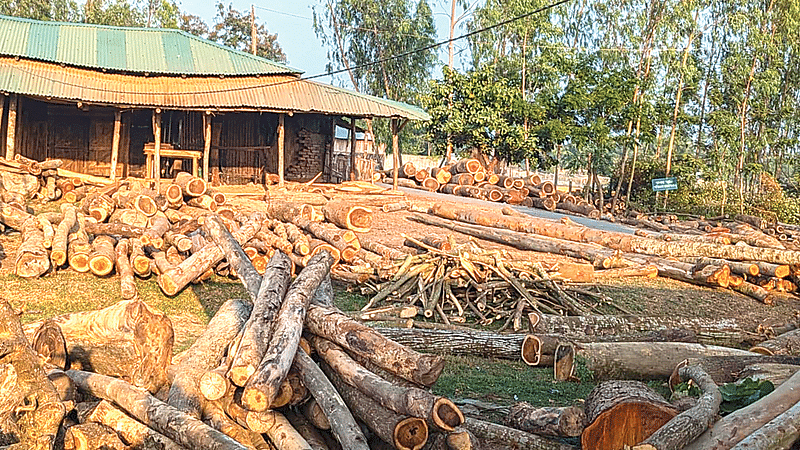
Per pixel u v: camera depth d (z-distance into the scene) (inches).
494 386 360.5
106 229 591.5
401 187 1370.6
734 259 690.2
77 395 263.1
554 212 1213.7
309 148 1175.0
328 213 777.6
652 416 244.4
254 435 239.0
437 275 515.5
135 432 236.5
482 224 868.0
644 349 368.8
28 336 296.8
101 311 286.5
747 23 1601.9
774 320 568.4
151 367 279.9
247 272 372.5
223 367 256.4
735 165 1620.3
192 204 764.6
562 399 343.6
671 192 1499.8
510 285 519.8
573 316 468.1
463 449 230.5
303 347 276.5
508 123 1542.8
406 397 229.8
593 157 1497.3
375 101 1080.8
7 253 579.2
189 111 1077.8
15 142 984.3
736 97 1658.5
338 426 230.7
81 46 1028.5
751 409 249.9
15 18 1047.0
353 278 550.0
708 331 478.0
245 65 1087.6
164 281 499.8
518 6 1707.7
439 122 1524.4
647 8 1738.4
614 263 671.8
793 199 1462.8
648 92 1638.8
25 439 212.7
